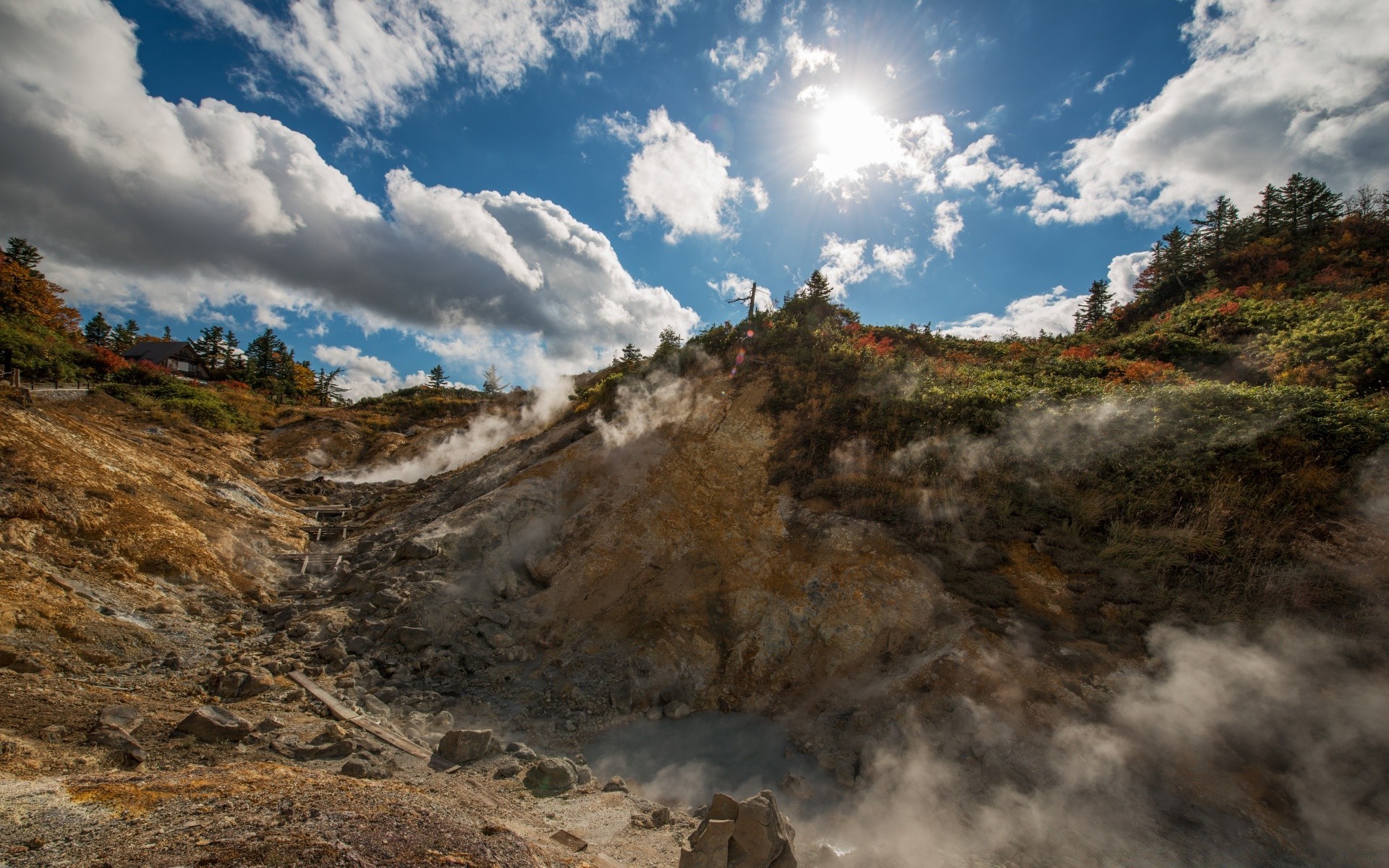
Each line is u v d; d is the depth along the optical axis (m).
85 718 6.17
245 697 7.90
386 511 19.38
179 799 4.42
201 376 63.06
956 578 10.01
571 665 10.06
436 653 10.19
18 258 51.94
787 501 12.73
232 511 15.42
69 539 10.34
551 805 6.23
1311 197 45.31
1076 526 10.63
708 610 10.66
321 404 66.94
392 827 4.31
